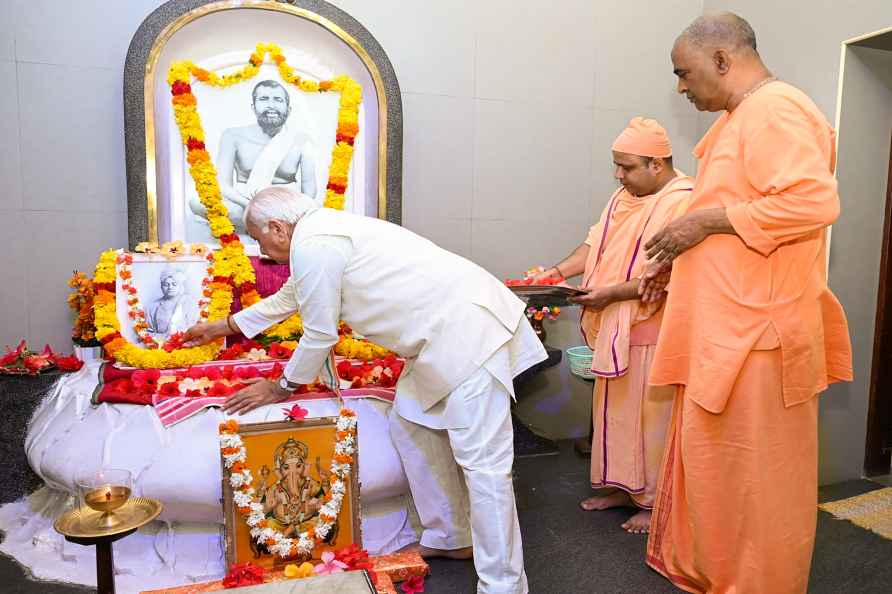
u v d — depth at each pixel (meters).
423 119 3.31
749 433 1.91
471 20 3.35
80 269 2.89
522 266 3.59
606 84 3.64
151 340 2.63
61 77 2.80
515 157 3.51
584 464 3.29
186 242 2.83
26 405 2.48
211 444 2.10
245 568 1.92
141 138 2.71
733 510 1.96
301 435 2.11
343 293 1.98
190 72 2.77
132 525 1.46
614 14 3.62
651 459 2.52
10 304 2.81
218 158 2.84
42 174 2.81
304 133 2.96
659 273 2.32
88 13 2.81
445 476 2.19
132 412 2.19
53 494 2.35
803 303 1.90
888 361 3.17
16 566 2.12
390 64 3.04
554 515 2.67
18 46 2.74
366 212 3.06
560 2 3.50
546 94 3.53
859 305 3.05
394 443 2.21
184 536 2.13
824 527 2.62
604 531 2.53
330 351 2.13
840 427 3.10
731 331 1.92
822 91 3.01
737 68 1.98
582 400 3.76
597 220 3.72
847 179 2.95
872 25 2.76
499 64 3.42
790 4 3.17
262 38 2.88
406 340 1.95
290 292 2.22
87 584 2.04
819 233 1.95
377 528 2.30
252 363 2.58
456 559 2.25
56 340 2.88
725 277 1.93
